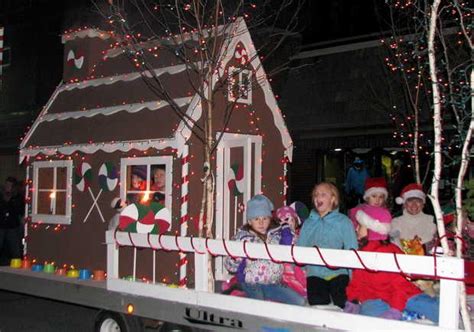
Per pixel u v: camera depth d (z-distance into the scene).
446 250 5.14
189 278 8.02
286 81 14.75
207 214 7.43
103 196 8.94
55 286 7.81
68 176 9.41
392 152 13.22
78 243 9.22
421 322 4.96
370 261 5.05
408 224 7.57
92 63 10.38
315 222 6.27
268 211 6.72
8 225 13.38
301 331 5.39
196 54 8.66
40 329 8.73
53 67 18.95
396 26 12.09
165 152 8.27
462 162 5.26
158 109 8.62
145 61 8.74
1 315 9.72
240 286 6.42
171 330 6.54
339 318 5.19
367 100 13.02
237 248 5.96
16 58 19.95
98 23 15.49
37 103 19.25
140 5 12.27
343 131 13.53
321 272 6.04
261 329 5.66
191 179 8.20
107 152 8.92
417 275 4.86
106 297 7.10
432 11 5.30
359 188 13.69
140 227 7.32
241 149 8.85
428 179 12.48
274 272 6.30
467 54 9.24
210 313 6.05
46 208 9.84
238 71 8.36
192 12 9.86
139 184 8.57
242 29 8.87
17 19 19.97
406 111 11.62
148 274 8.37
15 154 19.72
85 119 9.54
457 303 4.65
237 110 8.97
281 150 9.62
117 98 9.42
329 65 14.12
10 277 8.52
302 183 14.38
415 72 10.98
